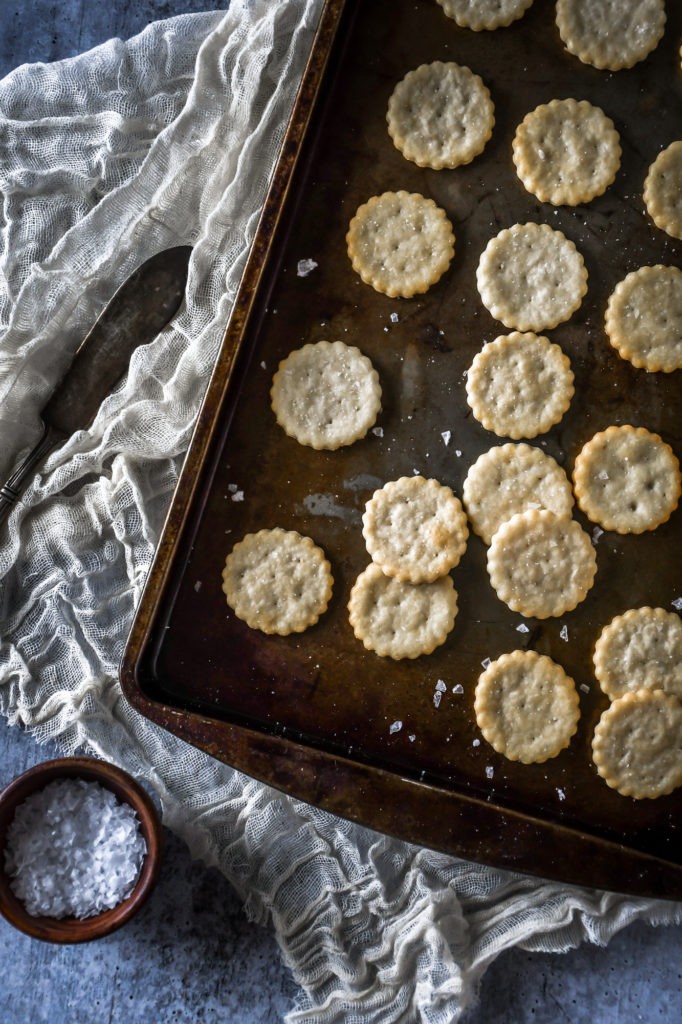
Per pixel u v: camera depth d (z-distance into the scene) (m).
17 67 0.72
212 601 0.66
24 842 0.67
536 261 0.65
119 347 0.70
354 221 0.65
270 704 0.65
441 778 0.65
